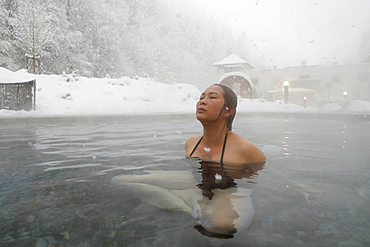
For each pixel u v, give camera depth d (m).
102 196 0.90
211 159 1.58
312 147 2.19
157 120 6.94
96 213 0.75
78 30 27.77
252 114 9.27
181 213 0.74
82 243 0.57
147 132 3.73
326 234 0.61
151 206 0.80
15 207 0.80
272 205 0.80
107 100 10.68
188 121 6.45
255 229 0.63
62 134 3.45
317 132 3.58
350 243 0.56
